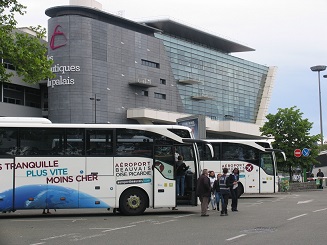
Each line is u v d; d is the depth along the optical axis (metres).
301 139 46.38
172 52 90.44
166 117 80.81
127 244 11.23
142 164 18.75
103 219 17.50
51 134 18.19
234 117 104.88
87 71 72.38
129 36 80.75
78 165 18.20
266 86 115.56
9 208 17.59
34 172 17.88
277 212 19.59
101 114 73.94
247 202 26.78
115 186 18.42
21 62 25.11
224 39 108.56
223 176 18.91
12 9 25.23
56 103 72.00
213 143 29.64
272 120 47.06
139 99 82.00
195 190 19.42
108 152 18.52
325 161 62.84
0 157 17.72
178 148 19.72
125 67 79.56
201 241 11.57
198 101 95.75
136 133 18.89
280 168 48.84
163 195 18.75
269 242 11.20
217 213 19.92
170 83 89.19
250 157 29.83
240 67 108.81
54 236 12.80
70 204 18.00
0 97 71.44
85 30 72.75
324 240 11.39
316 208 21.56
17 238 12.44
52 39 72.88
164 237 12.41
